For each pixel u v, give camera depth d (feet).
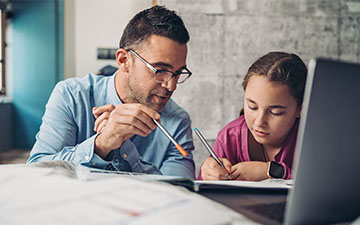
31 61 14.12
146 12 3.87
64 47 13.57
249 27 5.85
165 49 3.67
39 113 14.46
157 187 1.44
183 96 5.71
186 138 4.41
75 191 1.40
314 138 1.27
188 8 5.69
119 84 4.19
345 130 1.34
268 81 4.07
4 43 13.94
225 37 5.79
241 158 4.56
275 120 4.15
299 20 5.98
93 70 13.56
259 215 1.54
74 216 1.16
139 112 2.83
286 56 4.25
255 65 4.29
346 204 1.41
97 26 13.34
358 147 1.37
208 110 5.77
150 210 1.20
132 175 2.17
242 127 4.57
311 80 1.23
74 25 13.38
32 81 14.26
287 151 4.38
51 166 2.20
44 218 1.14
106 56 13.46
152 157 4.30
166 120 4.35
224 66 5.80
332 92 1.28
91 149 2.94
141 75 3.82
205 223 1.13
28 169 1.74
